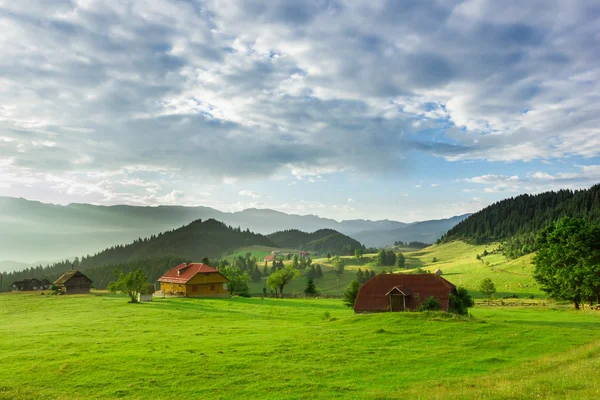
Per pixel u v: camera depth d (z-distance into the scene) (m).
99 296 105.50
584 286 75.44
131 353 35.75
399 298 70.25
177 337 44.03
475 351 36.53
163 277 125.12
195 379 28.88
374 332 44.56
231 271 137.88
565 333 43.81
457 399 20.81
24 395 26.02
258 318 63.16
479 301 111.69
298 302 101.94
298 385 27.25
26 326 53.88
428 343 39.53
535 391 21.14
